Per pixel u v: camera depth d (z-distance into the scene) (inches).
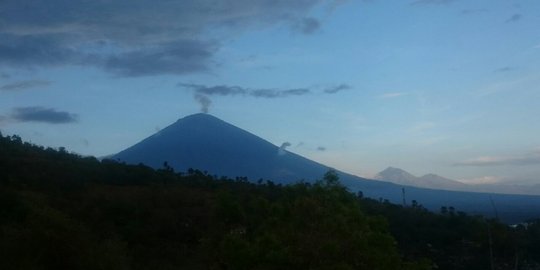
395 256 538.9
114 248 943.0
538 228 1182.3
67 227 884.0
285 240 548.7
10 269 833.5
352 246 520.7
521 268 1059.3
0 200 1109.1
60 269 876.0
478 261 1064.2
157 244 1214.3
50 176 1477.6
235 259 576.4
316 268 509.7
